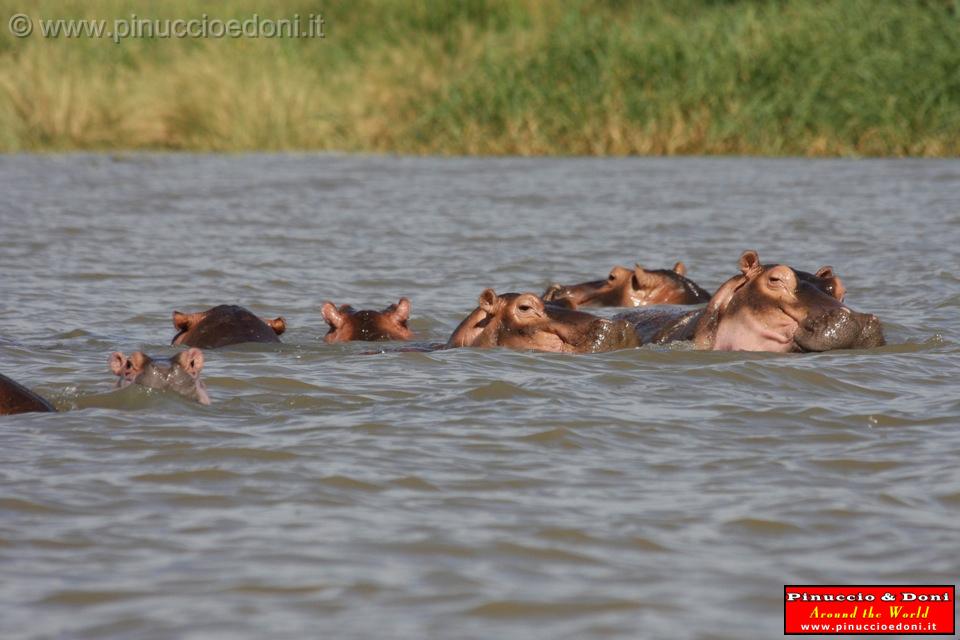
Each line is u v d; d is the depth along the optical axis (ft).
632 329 119.34
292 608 60.59
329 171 325.21
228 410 96.63
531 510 73.67
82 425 90.38
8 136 369.30
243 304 159.22
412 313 151.33
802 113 343.46
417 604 61.16
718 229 222.89
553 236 217.97
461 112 365.40
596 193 276.82
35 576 64.23
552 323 119.24
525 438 88.17
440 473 80.33
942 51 336.29
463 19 398.83
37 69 378.53
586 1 397.19
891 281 168.96
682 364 111.86
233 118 381.19
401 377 107.86
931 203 250.57
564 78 362.33
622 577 64.54
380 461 82.64
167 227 230.07
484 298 122.01
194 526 71.10
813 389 103.55
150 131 381.40
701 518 72.69
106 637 57.52
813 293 118.42
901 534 70.38
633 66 356.38
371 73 385.50
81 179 304.30
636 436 89.15
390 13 407.64
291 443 86.53
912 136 338.34
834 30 350.02
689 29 365.61
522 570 65.31
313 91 385.91
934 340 121.39
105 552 67.36
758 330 118.01
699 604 61.52
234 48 397.80
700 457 84.33
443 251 203.62
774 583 64.03
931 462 82.53
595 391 102.06
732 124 345.72
